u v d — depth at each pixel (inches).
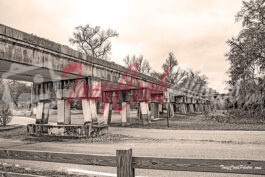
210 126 987.3
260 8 1201.4
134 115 2123.5
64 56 624.1
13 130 965.2
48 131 732.7
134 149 498.3
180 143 573.3
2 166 347.6
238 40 1277.1
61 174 299.6
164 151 467.2
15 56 487.2
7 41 468.4
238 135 696.4
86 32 2413.9
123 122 1106.1
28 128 776.9
